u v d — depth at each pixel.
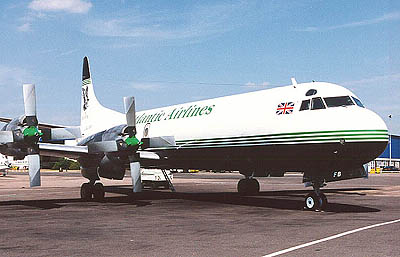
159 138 14.97
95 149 14.92
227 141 15.29
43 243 7.88
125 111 14.83
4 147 14.54
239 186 20.75
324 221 10.55
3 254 6.94
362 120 11.93
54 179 42.00
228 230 9.27
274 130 13.64
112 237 8.48
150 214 12.41
